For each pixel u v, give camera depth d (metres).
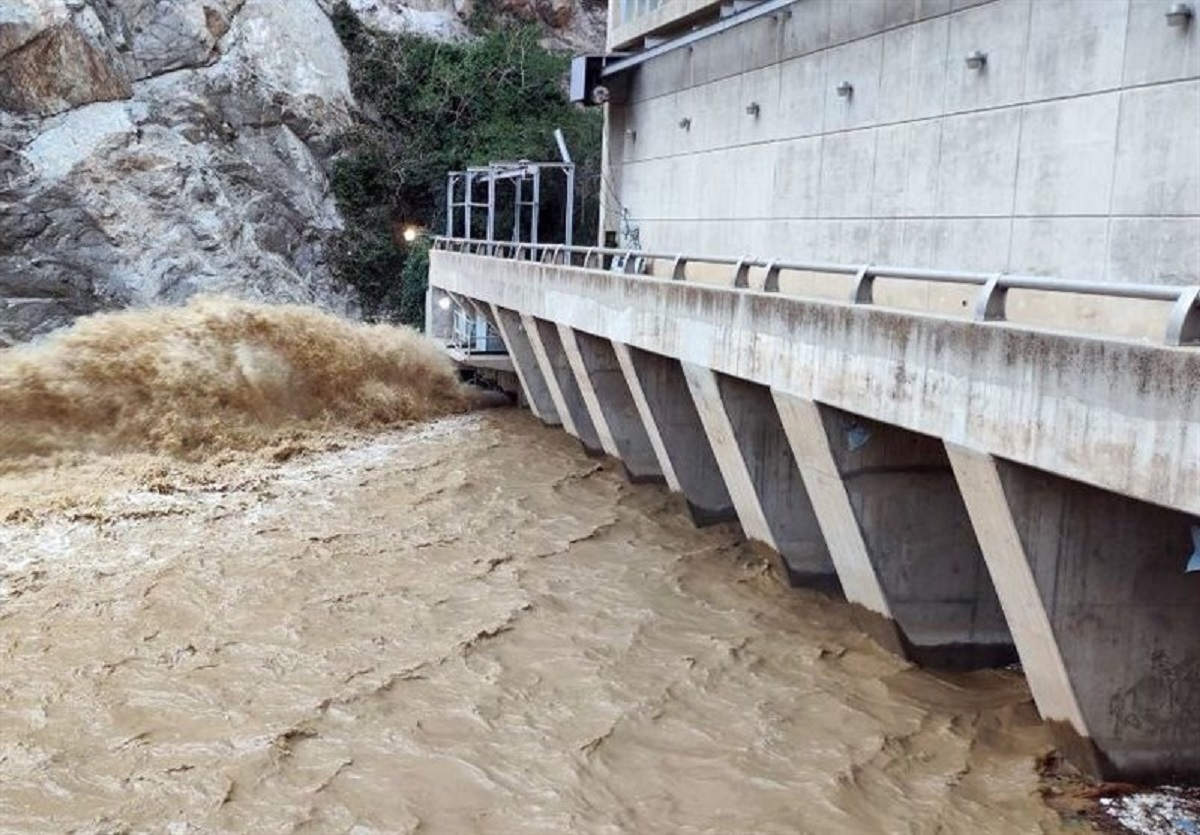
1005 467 8.80
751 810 9.34
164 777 9.80
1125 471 7.43
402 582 15.06
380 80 44.09
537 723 10.94
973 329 9.08
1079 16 11.88
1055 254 12.27
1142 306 11.11
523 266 24.16
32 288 33.84
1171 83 10.74
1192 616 9.09
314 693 11.52
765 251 19.05
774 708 11.24
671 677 12.05
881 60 15.47
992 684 11.82
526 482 21.12
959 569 12.16
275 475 21.23
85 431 22.03
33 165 34.41
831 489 12.13
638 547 16.94
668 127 23.45
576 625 13.56
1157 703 9.22
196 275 36.53
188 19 39.19
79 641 12.81
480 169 33.41
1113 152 11.44
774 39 18.53
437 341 31.98
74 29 35.75
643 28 23.66
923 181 14.59
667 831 9.03
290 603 14.17
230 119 39.59
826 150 16.98
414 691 11.62
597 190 40.19
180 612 13.77
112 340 23.28
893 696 11.45
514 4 48.78
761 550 15.46
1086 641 9.03
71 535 16.92
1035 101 12.55
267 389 24.69
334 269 41.47
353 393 26.67
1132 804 9.02
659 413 18.11
